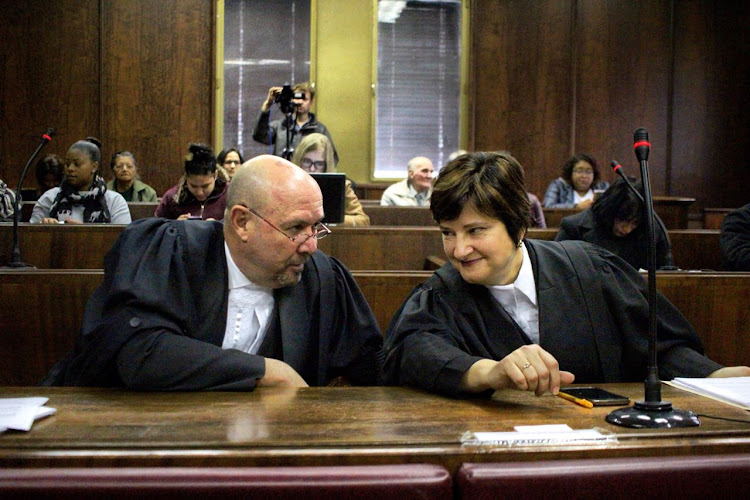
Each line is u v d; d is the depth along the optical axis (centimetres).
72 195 478
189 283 178
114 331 161
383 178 883
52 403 138
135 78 834
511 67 892
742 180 933
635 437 117
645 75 910
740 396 142
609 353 175
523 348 139
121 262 173
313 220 175
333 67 871
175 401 141
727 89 925
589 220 341
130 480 99
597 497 104
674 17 912
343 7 869
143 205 531
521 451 109
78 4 822
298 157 470
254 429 119
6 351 238
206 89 846
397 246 385
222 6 847
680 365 173
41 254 356
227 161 641
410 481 101
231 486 99
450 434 117
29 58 818
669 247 337
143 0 832
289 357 180
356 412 132
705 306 264
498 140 895
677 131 920
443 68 888
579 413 133
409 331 167
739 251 380
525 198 162
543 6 891
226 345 181
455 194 157
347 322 194
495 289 173
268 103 634
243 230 174
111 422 123
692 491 106
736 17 920
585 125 904
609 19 902
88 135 830
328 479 100
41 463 105
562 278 177
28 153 823
